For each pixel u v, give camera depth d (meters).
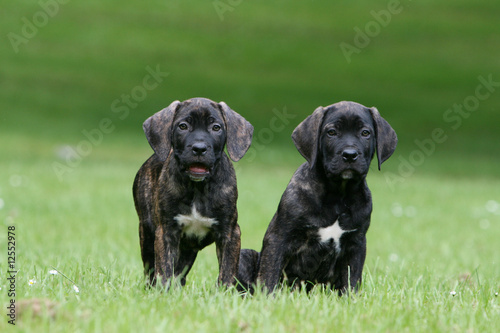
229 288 6.18
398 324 5.25
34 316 5.06
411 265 9.03
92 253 9.27
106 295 5.93
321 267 6.99
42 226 11.93
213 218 6.71
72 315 5.08
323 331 5.00
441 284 7.38
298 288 7.13
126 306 5.44
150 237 7.35
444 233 13.12
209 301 5.66
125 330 4.78
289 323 5.16
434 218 14.80
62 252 9.34
